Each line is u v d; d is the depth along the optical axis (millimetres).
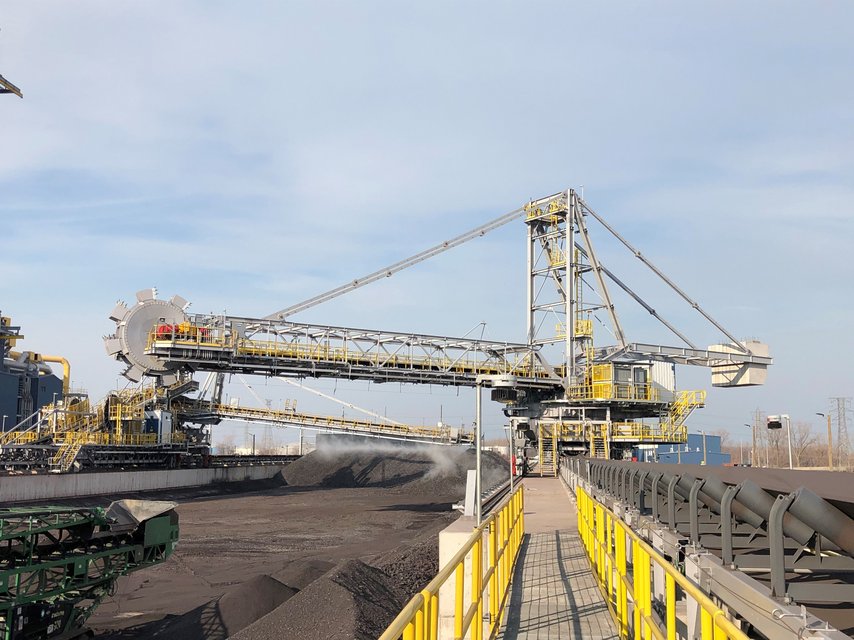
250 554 40500
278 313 56750
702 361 69000
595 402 62969
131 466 78875
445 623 11789
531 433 65250
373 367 56562
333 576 21266
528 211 72000
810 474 6906
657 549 10109
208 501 75062
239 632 18656
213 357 52062
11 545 20781
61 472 63312
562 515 27812
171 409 85875
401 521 57188
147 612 26094
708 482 8438
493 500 21219
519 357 64750
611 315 66812
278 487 101375
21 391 99750
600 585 13500
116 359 54875
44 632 20438
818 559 6680
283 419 88438
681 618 10297
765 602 5617
